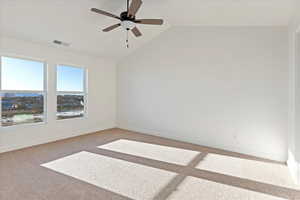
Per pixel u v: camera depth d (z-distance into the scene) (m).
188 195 2.25
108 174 2.75
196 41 4.47
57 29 3.74
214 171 2.95
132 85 5.73
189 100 4.62
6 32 3.45
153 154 3.67
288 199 2.21
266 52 3.66
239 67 3.94
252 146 3.81
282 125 3.54
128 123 5.87
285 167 3.17
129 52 5.62
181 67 4.73
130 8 2.61
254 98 3.79
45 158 3.32
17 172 2.74
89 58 5.31
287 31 3.48
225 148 4.12
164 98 5.06
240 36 3.91
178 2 3.34
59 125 4.64
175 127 4.87
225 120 4.12
